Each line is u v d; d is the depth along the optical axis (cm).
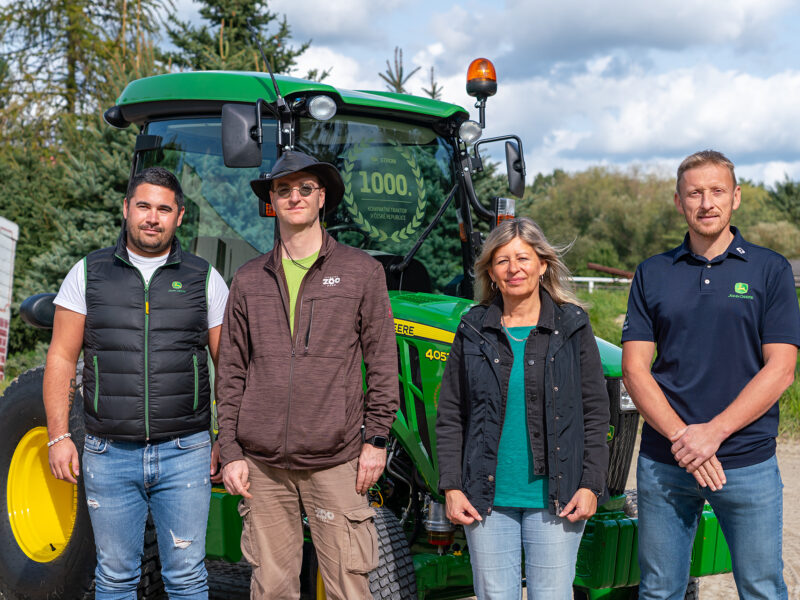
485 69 458
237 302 320
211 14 1577
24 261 1306
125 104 454
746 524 301
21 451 450
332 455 311
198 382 327
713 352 303
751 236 4806
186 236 432
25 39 2027
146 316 319
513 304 312
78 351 331
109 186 1105
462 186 461
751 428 298
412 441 375
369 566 318
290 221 314
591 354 306
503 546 302
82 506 406
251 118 362
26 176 1373
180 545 327
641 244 5556
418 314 386
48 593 420
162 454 323
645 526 320
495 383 303
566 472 295
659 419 306
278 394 308
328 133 420
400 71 1167
